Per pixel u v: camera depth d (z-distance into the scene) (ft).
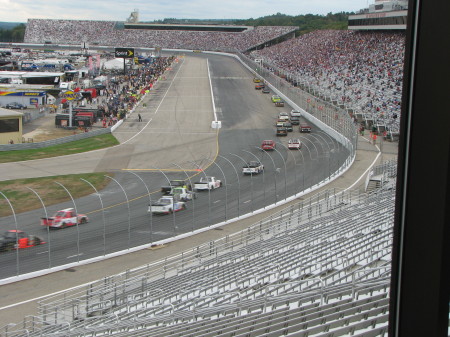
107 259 93.86
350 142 186.80
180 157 183.42
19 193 132.67
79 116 237.66
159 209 120.47
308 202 127.54
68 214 110.73
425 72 11.00
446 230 11.03
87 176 153.38
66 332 57.41
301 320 37.86
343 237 74.38
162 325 53.31
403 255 11.72
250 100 318.24
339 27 605.31
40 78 355.15
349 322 35.27
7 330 63.36
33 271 87.20
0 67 418.51
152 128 238.27
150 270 88.43
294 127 239.50
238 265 76.54
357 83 284.00
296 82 342.23
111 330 55.52
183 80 409.28
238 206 118.73
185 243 102.63
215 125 237.04
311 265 59.11
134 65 486.79
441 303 11.30
